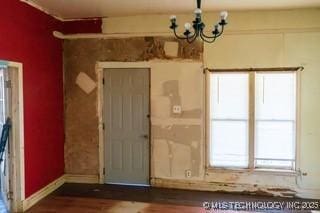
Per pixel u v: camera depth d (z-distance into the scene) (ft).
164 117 17.54
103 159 18.43
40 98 15.88
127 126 18.06
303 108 16.10
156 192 16.92
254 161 16.66
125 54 17.79
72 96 18.52
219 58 16.76
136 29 17.60
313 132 16.07
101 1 14.62
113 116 18.19
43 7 15.69
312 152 16.14
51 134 17.10
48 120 16.75
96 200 15.75
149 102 17.72
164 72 17.42
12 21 13.44
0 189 16.35
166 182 17.72
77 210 14.47
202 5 15.29
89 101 18.38
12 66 13.53
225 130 17.02
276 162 16.62
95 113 18.33
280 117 16.44
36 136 15.49
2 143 13.78
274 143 16.57
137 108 17.89
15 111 13.99
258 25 16.37
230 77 16.83
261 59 16.37
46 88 16.52
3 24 12.82
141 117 17.87
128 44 17.74
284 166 16.55
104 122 18.30
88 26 18.10
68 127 18.65
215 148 17.20
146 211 14.34
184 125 17.34
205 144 17.13
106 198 16.03
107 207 14.83
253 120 16.56
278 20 16.17
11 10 13.37
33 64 15.20
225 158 17.08
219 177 17.06
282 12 16.11
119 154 18.25
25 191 14.52
